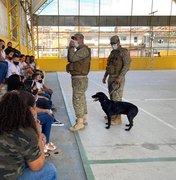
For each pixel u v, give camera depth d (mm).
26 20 16734
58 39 20594
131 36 21297
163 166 2723
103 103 3947
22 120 1460
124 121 4457
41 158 1547
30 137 1460
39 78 5004
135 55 21547
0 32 9258
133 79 12211
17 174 1448
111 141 3455
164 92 8055
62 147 3211
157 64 20500
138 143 3404
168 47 21750
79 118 3887
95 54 21125
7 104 1462
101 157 2918
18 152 1429
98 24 20703
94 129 3971
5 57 4887
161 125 4270
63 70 19109
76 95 3799
